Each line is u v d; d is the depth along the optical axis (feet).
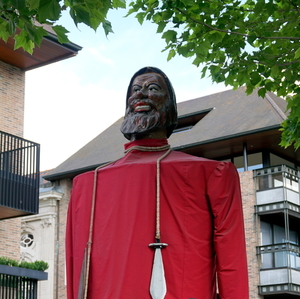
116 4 21.42
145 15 26.25
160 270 11.66
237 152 94.02
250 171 91.09
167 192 12.21
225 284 11.82
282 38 26.25
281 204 87.45
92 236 12.50
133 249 11.91
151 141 13.28
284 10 26.23
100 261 12.16
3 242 55.88
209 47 26.63
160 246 11.82
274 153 94.43
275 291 84.69
